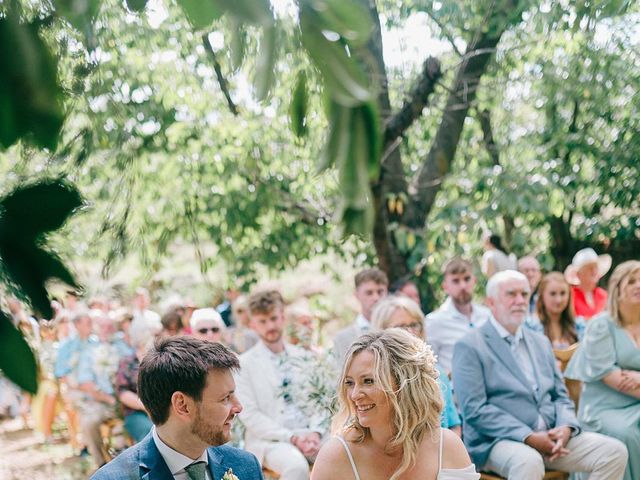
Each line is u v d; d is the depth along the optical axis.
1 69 0.74
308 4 0.78
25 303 0.74
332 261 8.94
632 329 4.84
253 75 0.77
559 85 7.27
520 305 4.66
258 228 7.58
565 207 7.60
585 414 4.88
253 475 2.63
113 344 6.19
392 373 2.74
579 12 5.28
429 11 6.54
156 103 6.46
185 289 8.84
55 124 0.75
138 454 2.43
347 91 0.80
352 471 2.81
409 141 7.71
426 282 7.32
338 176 0.83
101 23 0.81
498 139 8.00
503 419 4.48
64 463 7.21
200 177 7.21
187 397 2.38
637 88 7.37
